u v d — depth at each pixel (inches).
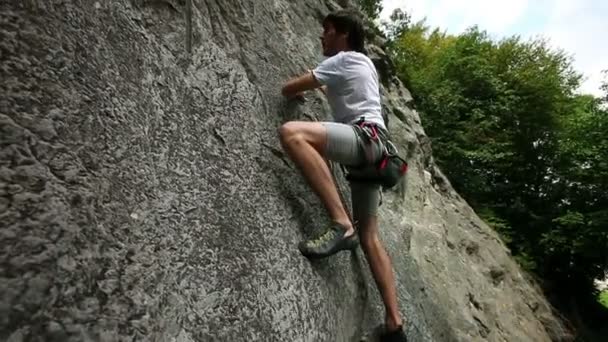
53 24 59.7
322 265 90.9
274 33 119.6
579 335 429.1
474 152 489.1
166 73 78.1
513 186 542.3
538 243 494.9
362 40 105.7
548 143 563.5
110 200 56.8
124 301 51.4
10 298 41.4
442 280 207.3
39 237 46.0
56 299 44.9
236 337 64.1
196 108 81.7
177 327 56.7
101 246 52.3
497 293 267.7
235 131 87.8
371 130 91.6
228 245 71.6
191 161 74.5
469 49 588.1
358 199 103.6
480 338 195.5
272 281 75.5
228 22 103.3
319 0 163.9
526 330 264.1
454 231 276.5
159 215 63.3
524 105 573.6
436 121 492.7
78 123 57.4
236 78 95.3
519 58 629.9
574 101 640.4
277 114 102.4
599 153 509.0
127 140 64.2
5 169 46.8
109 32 69.4
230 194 78.2
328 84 98.0
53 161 51.9
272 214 84.4
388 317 98.4
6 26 53.4
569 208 515.2
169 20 84.4
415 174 252.7
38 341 41.9
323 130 88.5
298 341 74.9
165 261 60.0
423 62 645.9
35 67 54.8
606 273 507.8
